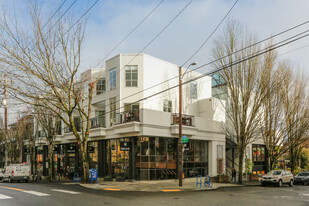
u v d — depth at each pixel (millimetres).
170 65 30984
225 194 18203
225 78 29094
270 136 32281
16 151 45062
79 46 22812
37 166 40281
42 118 33500
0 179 37969
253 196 17500
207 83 35781
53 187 20828
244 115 28672
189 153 29078
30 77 21031
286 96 32312
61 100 22906
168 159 27078
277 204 14234
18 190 17562
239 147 28938
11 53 20156
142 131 24672
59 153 37719
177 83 31531
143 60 28312
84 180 24188
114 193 17516
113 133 27875
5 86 20531
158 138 26562
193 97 33281
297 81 33125
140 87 27922
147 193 18109
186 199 15195
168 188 21125
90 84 25531
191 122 28719
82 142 24875
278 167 43688
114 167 28031
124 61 28500
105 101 30156
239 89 31453
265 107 31703
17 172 31906
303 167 51562
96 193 17000
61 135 37125
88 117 24844
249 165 34375
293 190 22734
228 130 33156
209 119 31297
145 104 27875
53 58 21625
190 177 28672
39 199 13562
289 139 33125
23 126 40812
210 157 31203
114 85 29047
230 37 28125
